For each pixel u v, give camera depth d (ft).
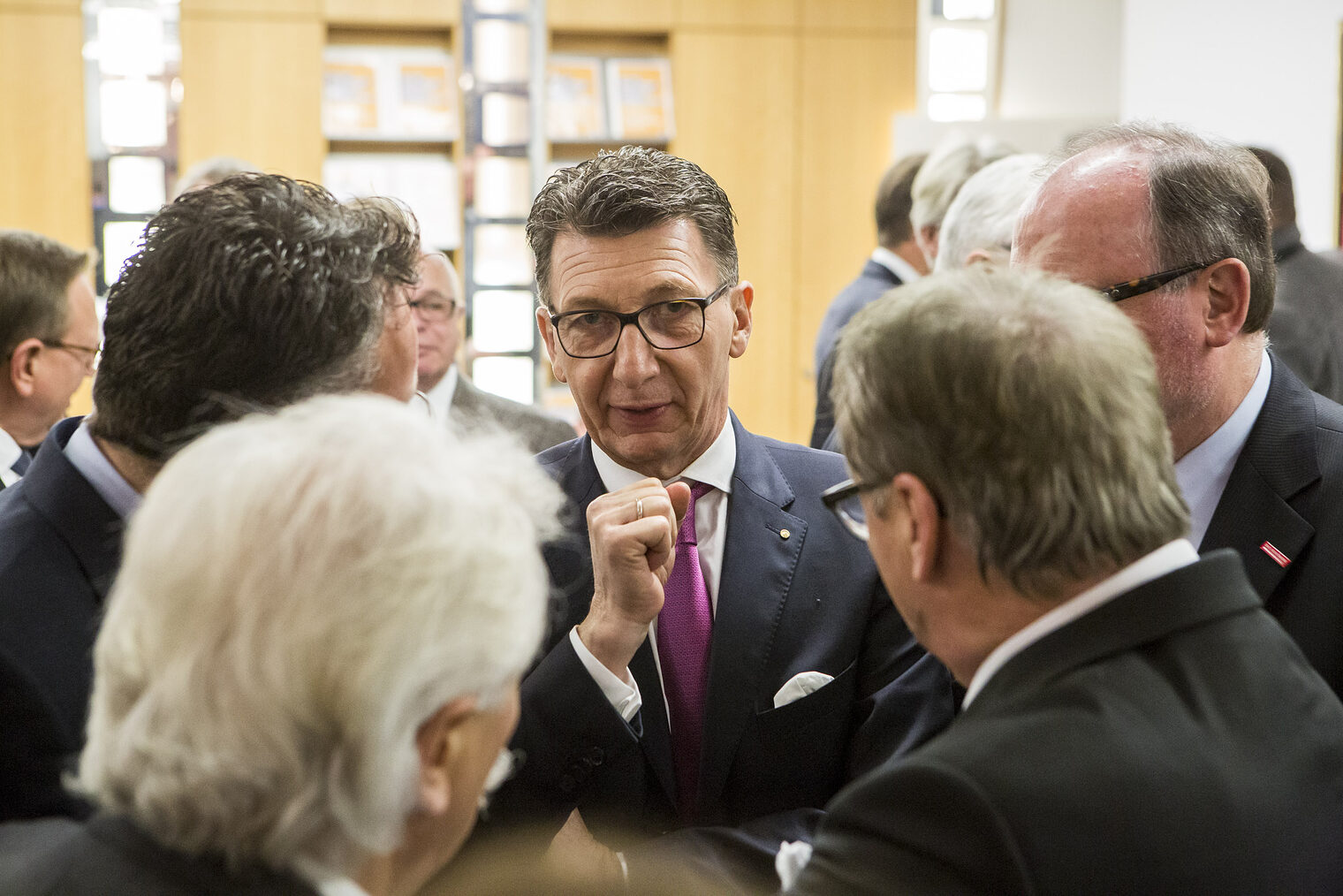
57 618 3.53
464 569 2.39
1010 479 2.84
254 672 2.24
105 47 19.25
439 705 2.37
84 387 18.67
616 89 20.79
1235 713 2.83
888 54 21.61
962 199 7.29
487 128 20.04
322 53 19.70
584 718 4.10
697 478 4.75
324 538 2.30
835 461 5.07
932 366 2.94
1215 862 2.65
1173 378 4.45
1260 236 4.49
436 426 2.67
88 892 2.21
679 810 4.48
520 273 20.20
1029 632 2.96
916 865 2.65
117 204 19.45
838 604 4.65
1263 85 19.17
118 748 2.29
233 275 3.66
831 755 4.56
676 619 4.62
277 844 2.24
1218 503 4.60
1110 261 4.41
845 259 21.84
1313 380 8.87
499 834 4.03
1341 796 2.87
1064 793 2.63
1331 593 4.35
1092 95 22.18
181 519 2.35
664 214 4.48
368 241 3.95
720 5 20.98
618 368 4.52
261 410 3.73
